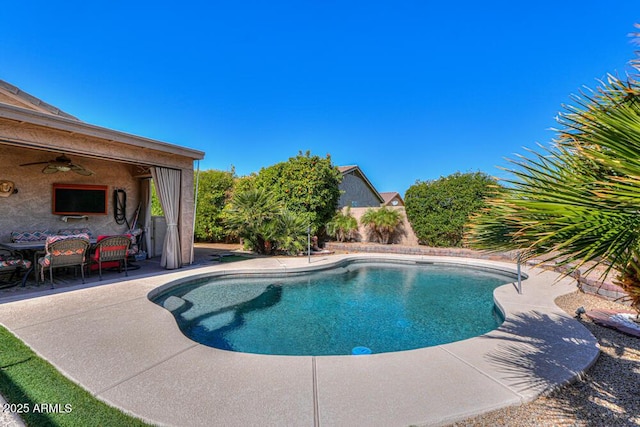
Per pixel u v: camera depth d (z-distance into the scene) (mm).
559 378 2879
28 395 2568
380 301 6770
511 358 3307
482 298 7062
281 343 4570
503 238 2006
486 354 3406
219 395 2600
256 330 5043
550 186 1507
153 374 2926
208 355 3340
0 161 7445
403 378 2891
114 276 7230
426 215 13492
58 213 8297
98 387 2691
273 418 2307
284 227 11914
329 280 8648
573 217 1336
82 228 8742
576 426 2295
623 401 2621
